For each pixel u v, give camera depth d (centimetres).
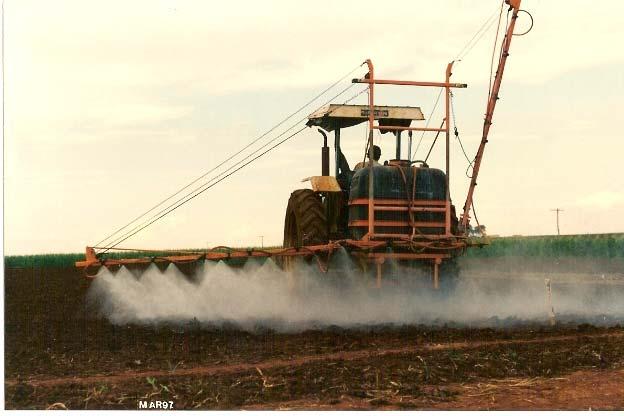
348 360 1204
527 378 1087
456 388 1032
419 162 1705
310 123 1819
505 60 1875
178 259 1650
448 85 1620
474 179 1883
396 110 1723
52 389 1054
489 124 1884
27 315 1950
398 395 991
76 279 3512
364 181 1606
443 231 1636
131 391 1034
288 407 935
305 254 1600
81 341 1464
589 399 970
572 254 4419
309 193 1734
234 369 1167
